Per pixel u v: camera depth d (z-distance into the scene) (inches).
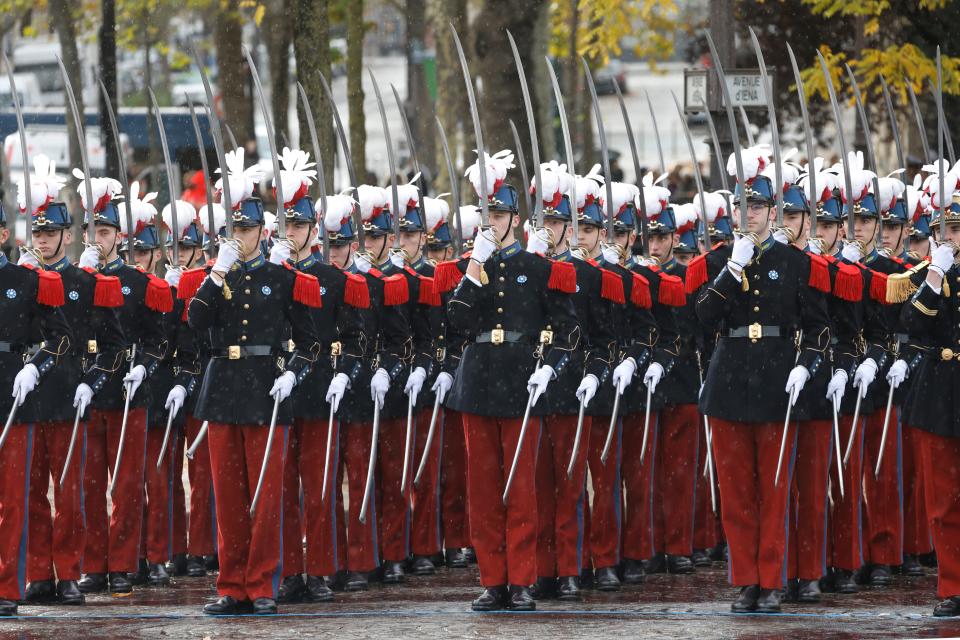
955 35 2952.8
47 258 1635.1
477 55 3132.4
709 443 1711.4
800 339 1466.5
